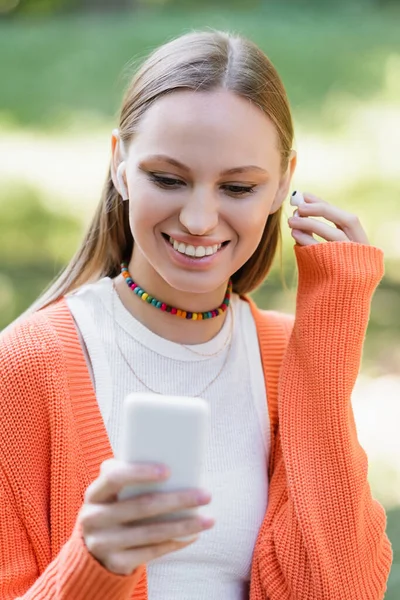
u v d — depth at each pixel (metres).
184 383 1.75
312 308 1.80
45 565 1.58
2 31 12.16
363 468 1.77
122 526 1.25
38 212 7.99
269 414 1.83
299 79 10.35
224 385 1.79
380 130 9.39
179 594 1.66
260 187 1.63
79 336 1.71
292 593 1.69
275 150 1.65
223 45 1.62
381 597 1.79
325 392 1.75
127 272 1.77
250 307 1.95
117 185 1.74
